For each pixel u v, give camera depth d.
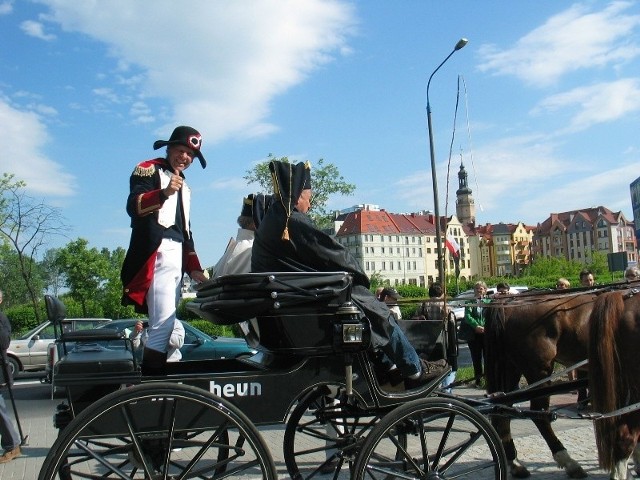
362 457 4.22
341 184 35.94
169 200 4.73
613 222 130.25
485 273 131.62
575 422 8.73
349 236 107.50
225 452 5.10
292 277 4.20
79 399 4.20
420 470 4.40
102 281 42.09
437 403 4.34
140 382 4.09
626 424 5.15
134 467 4.78
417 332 5.15
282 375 4.27
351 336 4.20
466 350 20.25
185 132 4.87
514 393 5.59
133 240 4.66
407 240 111.06
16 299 52.41
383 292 7.84
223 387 4.18
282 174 4.48
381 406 4.42
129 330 13.13
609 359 5.19
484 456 6.56
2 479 6.76
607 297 5.36
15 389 15.23
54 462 3.75
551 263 93.06
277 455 7.44
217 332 26.58
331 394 5.09
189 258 5.16
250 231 5.64
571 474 6.06
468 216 135.12
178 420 3.95
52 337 17.30
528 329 6.44
